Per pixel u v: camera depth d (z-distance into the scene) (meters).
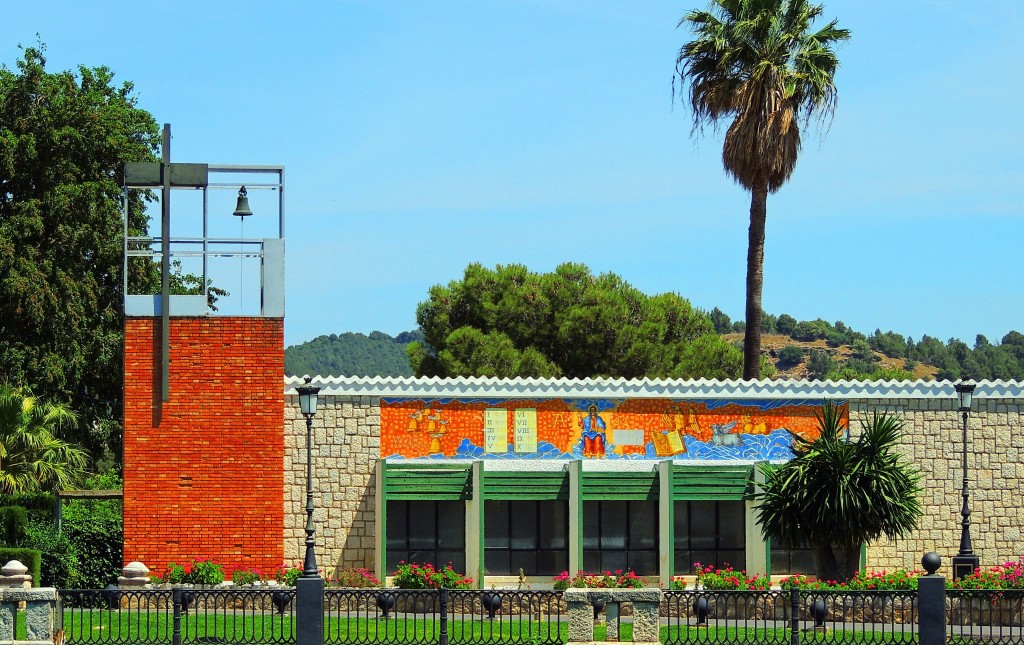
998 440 31.58
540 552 30.91
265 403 28.86
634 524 30.95
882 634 21.98
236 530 28.64
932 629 21.69
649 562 30.86
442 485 30.17
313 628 21.78
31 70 42.62
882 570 31.06
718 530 31.11
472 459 30.72
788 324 134.00
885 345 129.75
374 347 164.25
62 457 34.62
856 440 31.30
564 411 31.03
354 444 30.56
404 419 30.72
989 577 26.98
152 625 24.27
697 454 31.09
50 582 30.84
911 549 31.23
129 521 28.44
